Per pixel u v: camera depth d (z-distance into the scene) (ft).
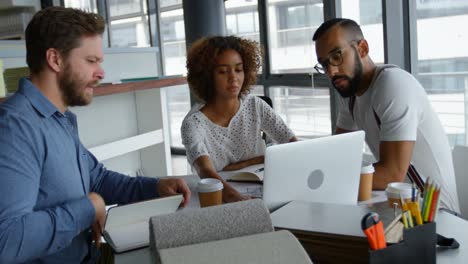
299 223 3.15
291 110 15.25
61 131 3.98
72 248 3.98
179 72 19.10
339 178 4.31
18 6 16.89
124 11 19.80
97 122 9.96
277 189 3.96
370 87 5.93
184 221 2.62
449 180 5.82
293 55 14.74
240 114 7.09
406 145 5.40
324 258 2.99
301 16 14.20
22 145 3.48
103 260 3.78
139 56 11.07
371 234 2.55
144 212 3.71
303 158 3.98
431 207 2.78
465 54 9.89
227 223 2.64
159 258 2.26
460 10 9.71
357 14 11.93
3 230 3.24
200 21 14.26
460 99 10.23
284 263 2.19
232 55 6.72
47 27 3.79
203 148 6.46
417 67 10.69
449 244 3.12
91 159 5.11
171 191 4.82
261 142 7.32
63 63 3.87
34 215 3.43
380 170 5.31
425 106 5.71
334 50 5.71
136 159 10.87
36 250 3.40
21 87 3.82
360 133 4.31
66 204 3.68
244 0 16.06
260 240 2.42
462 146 6.10
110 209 3.51
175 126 20.31
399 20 10.46
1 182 3.31
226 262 2.20
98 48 4.04
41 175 3.70
